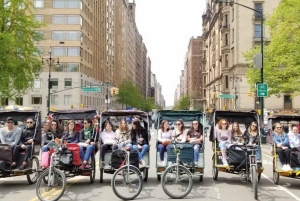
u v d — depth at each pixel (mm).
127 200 8430
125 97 99312
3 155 9539
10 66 29047
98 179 11312
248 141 10789
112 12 106250
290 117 11633
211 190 9664
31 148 10039
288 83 29125
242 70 60844
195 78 176125
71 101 62812
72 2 63156
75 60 63031
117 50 116812
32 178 10883
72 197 8680
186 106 151000
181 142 9977
